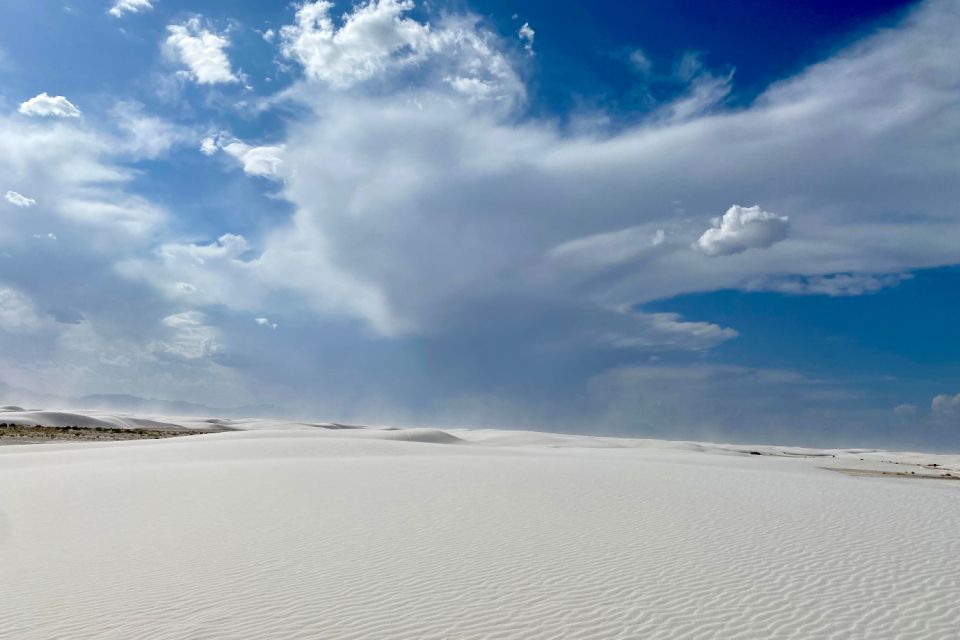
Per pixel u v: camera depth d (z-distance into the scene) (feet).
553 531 48.08
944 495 72.28
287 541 45.37
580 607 31.68
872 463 247.50
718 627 29.32
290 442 131.34
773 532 48.06
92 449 134.72
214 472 80.69
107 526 51.47
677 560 40.06
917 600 32.99
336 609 31.45
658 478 77.66
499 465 88.69
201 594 33.81
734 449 374.22
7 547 45.34
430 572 37.50
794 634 28.60
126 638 28.04
